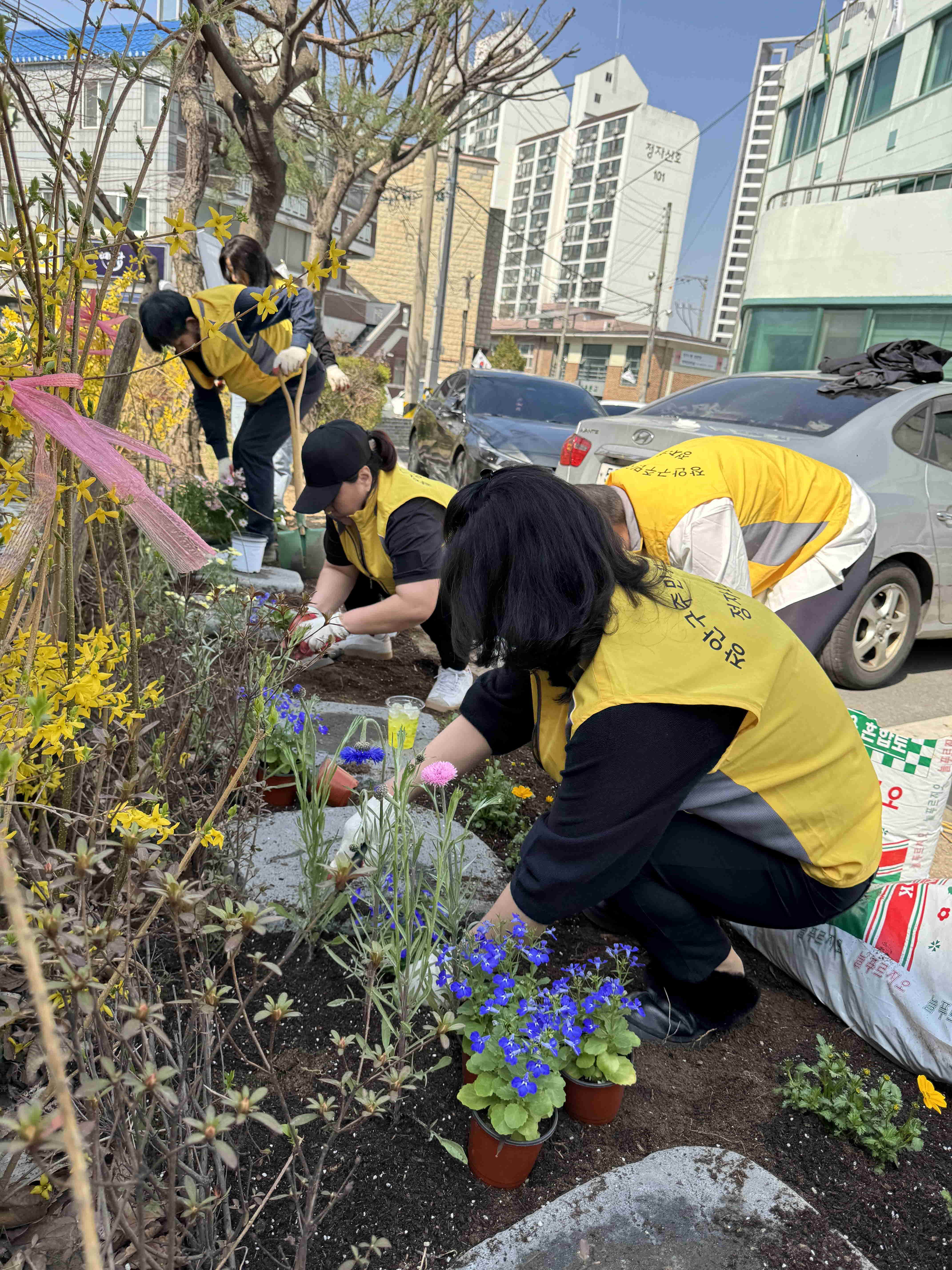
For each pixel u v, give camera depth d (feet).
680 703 4.82
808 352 32.68
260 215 19.70
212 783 6.91
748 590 8.49
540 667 4.91
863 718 7.56
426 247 50.78
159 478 12.87
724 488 8.68
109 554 7.87
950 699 15.88
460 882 6.08
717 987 6.57
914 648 19.67
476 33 22.62
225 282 17.74
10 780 3.61
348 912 6.47
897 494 14.78
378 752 7.95
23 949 1.77
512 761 10.11
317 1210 4.54
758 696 5.01
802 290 32.73
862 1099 5.52
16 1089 4.44
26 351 4.39
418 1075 4.35
